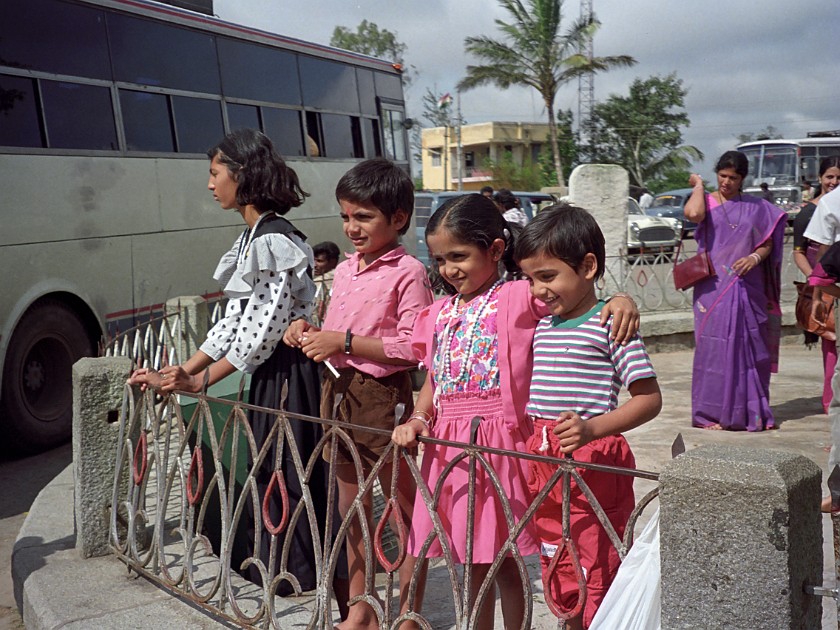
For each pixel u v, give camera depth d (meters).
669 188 43.69
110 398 3.77
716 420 6.04
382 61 12.05
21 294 6.75
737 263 5.87
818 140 25.84
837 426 4.05
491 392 2.63
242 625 3.00
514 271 2.92
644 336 9.24
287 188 3.37
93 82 7.50
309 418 2.82
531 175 40.06
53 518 4.28
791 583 1.69
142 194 7.96
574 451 2.51
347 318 3.06
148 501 4.51
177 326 6.96
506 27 34.50
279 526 2.93
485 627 2.62
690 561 1.79
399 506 2.86
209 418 3.23
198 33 8.72
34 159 6.92
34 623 3.37
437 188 53.16
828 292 4.11
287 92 9.98
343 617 3.35
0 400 6.66
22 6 6.91
